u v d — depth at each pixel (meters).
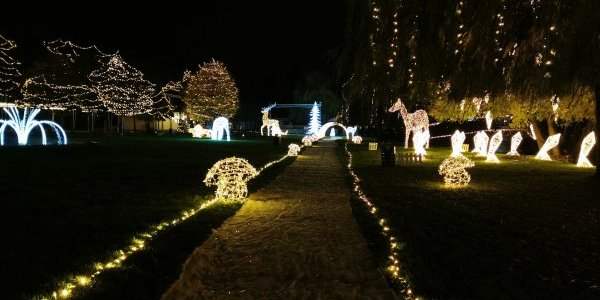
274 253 7.30
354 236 8.34
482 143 30.12
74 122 58.06
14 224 8.56
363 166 21.80
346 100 14.57
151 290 5.58
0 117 45.56
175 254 6.97
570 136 27.44
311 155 29.31
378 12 12.68
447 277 6.10
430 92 13.09
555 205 11.55
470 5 11.05
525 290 5.67
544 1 10.14
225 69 61.62
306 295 5.58
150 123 70.19
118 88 49.94
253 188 14.06
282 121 83.38
